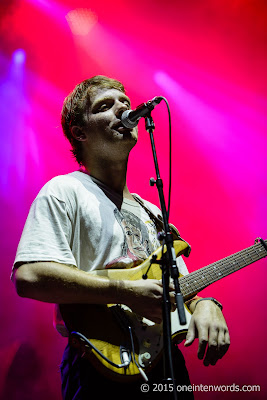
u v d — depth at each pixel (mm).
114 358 1633
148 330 1747
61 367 1839
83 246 1868
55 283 1625
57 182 1946
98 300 1668
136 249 1969
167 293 1623
